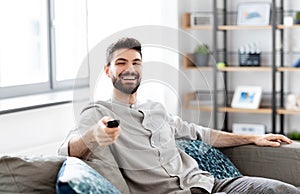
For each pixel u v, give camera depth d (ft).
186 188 8.14
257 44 16.28
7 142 10.43
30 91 12.39
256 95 15.76
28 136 10.91
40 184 6.73
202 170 8.77
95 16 12.62
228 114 16.70
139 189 7.89
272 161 9.44
